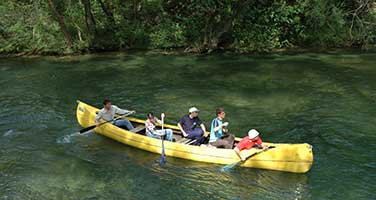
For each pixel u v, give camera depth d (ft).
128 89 52.49
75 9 77.97
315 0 76.95
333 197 27.09
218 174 30.17
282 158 29.96
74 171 31.14
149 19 84.58
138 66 65.41
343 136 36.68
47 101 47.67
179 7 85.76
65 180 29.84
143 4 83.92
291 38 80.84
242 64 66.49
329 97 48.01
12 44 73.87
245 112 43.55
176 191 28.14
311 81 55.31
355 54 72.84
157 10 84.48
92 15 77.25
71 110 44.68
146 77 58.39
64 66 65.62
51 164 32.32
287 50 77.97
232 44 78.18
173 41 79.20
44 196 27.78
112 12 83.41
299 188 28.14
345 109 43.70
